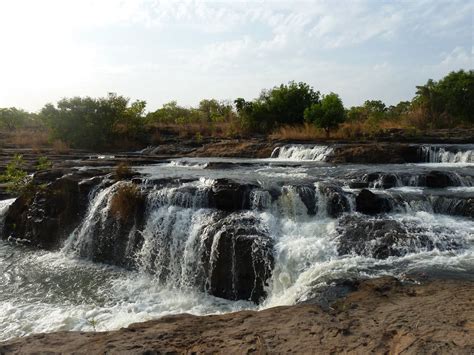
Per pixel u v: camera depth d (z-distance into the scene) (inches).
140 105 1234.6
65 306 323.3
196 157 898.1
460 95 1118.4
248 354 174.6
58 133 1160.8
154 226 410.9
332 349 173.6
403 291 235.8
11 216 550.3
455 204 375.9
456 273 261.3
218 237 350.0
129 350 184.9
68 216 500.7
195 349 182.9
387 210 390.3
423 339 172.6
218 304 327.0
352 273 277.3
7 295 347.3
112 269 419.8
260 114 1247.5
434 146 660.7
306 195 407.5
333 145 765.9
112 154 983.6
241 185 414.9
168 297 344.8
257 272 326.6
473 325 182.4
